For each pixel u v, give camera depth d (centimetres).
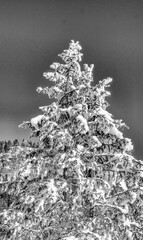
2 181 1119
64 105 1203
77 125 1100
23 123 1148
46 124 1092
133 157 1094
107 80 1173
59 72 1208
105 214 1069
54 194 1038
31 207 1077
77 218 1094
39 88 1180
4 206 1130
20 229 1080
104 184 1084
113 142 1155
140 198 1067
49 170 1129
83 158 1141
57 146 1101
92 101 1187
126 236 1029
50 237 1087
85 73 1210
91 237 1020
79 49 1201
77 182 1079
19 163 1137
